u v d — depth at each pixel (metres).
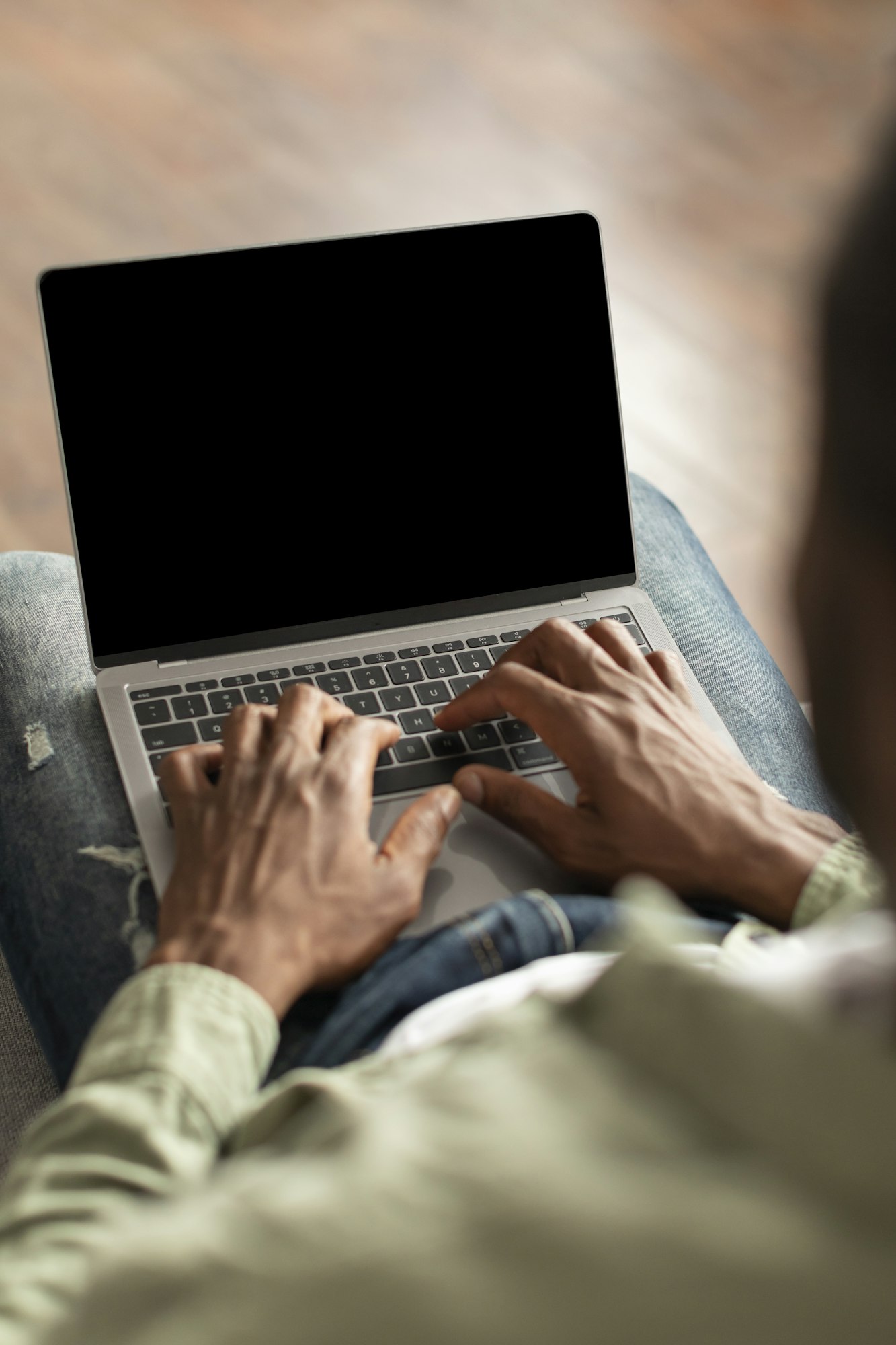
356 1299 0.24
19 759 0.81
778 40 3.23
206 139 2.75
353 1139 0.28
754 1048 0.27
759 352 2.31
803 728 0.91
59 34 3.06
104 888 0.74
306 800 0.65
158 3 3.22
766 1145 0.26
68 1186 0.46
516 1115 0.27
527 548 0.92
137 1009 0.54
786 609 0.28
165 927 0.61
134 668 0.85
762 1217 0.24
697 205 2.68
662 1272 0.23
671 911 0.34
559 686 0.73
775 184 2.76
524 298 0.90
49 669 0.87
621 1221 0.24
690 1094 0.27
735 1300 0.23
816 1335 0.22
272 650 0.87
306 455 0.87
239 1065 0.54
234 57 3.04
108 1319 0.27
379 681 0.85
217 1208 0.28
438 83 3.01
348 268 0.87
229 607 0.86
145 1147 0.48
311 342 0.87
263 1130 0.44
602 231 2.57
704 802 0.68
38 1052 1.04
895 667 0.25
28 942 0.73
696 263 2.51
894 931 0.31
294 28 3.18
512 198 2.66
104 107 2.81
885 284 0.22
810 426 0.25
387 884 0.64
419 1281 0.24
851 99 3.04
